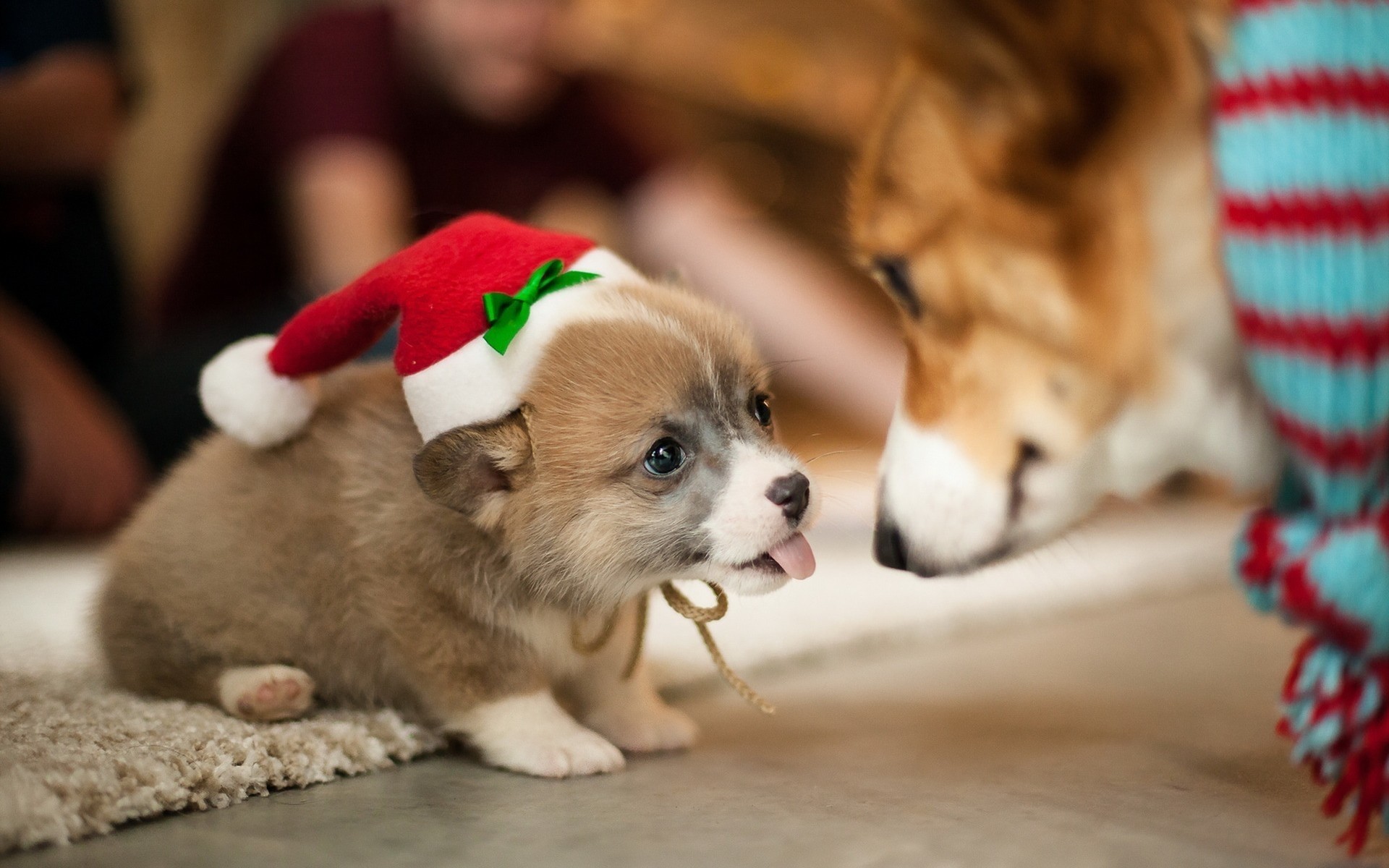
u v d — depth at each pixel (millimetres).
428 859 492
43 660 681
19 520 1108
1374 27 457
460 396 567
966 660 729
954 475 542
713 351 589
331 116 1106
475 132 1225
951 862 486
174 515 618
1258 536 487
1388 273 457
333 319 579
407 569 582
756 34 1693
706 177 1481
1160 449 532
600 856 494
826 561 982
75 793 511
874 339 1327
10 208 1168
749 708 649
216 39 1822
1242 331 478
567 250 600
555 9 1188
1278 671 700
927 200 526
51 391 1106
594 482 572
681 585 846
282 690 585
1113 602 871
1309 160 458
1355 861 484
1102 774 557
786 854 494
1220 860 485
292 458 609
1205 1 473
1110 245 502
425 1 1143
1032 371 527
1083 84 491
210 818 524
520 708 582
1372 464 466
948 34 503
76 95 1157
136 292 1695
